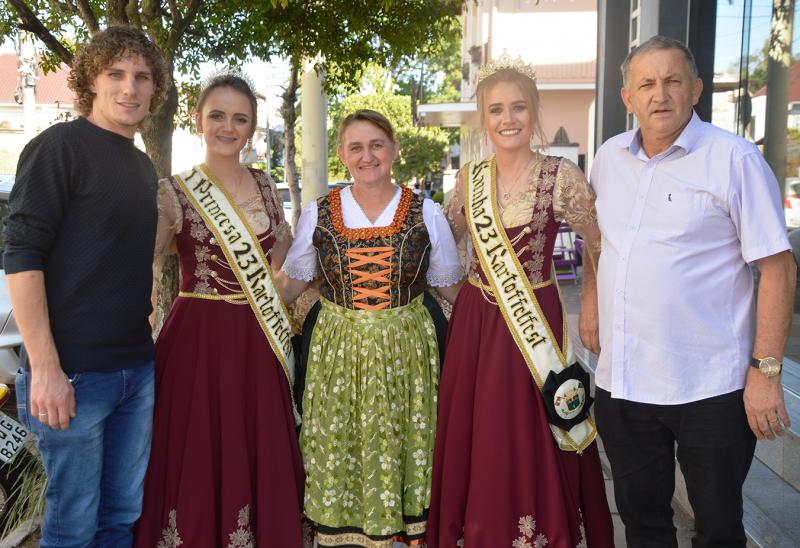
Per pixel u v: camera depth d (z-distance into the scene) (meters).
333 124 23.48
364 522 2.30
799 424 2.58
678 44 1.87
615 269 1.98
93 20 3.31
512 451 2.18
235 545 2.23
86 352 1.91
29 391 1.93
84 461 1.96
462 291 2.37
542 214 2.21
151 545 2.24
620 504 2.14
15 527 2.76
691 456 1.96
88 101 1.94
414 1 5.05
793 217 3.41
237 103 2.29
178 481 2.23
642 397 1.98
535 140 2.29
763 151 3.61
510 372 2.22
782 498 2.51
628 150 1.99
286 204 11.98
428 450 2.33
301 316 2.61
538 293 2.26
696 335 1.90
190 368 2.27
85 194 1.87
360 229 2.32
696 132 1.89
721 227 1.87
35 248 1.81
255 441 2.31
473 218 2.29
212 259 2.30
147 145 3.36
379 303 2.31
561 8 13.40
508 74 2.20
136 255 1.98
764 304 1.82
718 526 1.96
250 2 4.24
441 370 2.36
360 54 5.28
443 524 2.24
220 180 2.35
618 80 4.65
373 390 2.28
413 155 24.19
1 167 26.09
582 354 4.38
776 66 3.51
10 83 28.78
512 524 2.16
